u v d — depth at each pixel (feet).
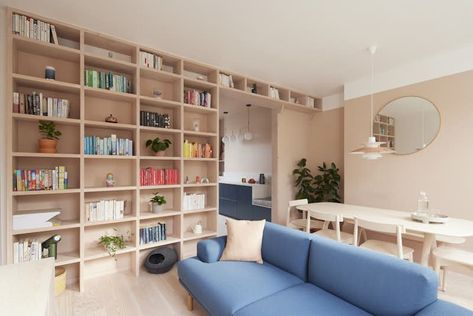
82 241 7.84
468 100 9.32
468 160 9.30
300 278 6.22
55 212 7.49
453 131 9.66
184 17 7.55
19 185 7.11
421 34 8.46
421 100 10.52
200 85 11.11
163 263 9.11
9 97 6.87
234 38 8.79
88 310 6.77
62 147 8.33
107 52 9.26
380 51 9.71
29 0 6.73
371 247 7.85
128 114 9.66
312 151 15.90
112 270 9.16
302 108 14.82
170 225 10.68
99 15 7.45
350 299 5.12
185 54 10.02
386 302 4.57
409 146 10.84
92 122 8.08
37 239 7.88
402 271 4.57
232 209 19.17
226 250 7.30
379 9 7.12
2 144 6.95
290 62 10.75
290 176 15.07
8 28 6.88
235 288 5.48
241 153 20.47
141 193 9.96
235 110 20.11
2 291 3.87
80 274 7.79
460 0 6.70
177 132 10.08
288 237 6.80
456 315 3.76
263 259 7.32
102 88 8.51
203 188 11.59
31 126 7.82
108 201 8.63
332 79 12.75
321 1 6.79
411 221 7.80
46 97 7.64
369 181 12.19
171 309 6.86
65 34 8.26
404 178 10.99
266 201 16.14
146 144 9.73
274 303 4.93
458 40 8.87
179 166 10.15
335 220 8.39
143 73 9.60
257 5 6.97
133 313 6.66
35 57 7.97
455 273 9.21
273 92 13.24
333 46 9.34
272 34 8.51
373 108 12.14
